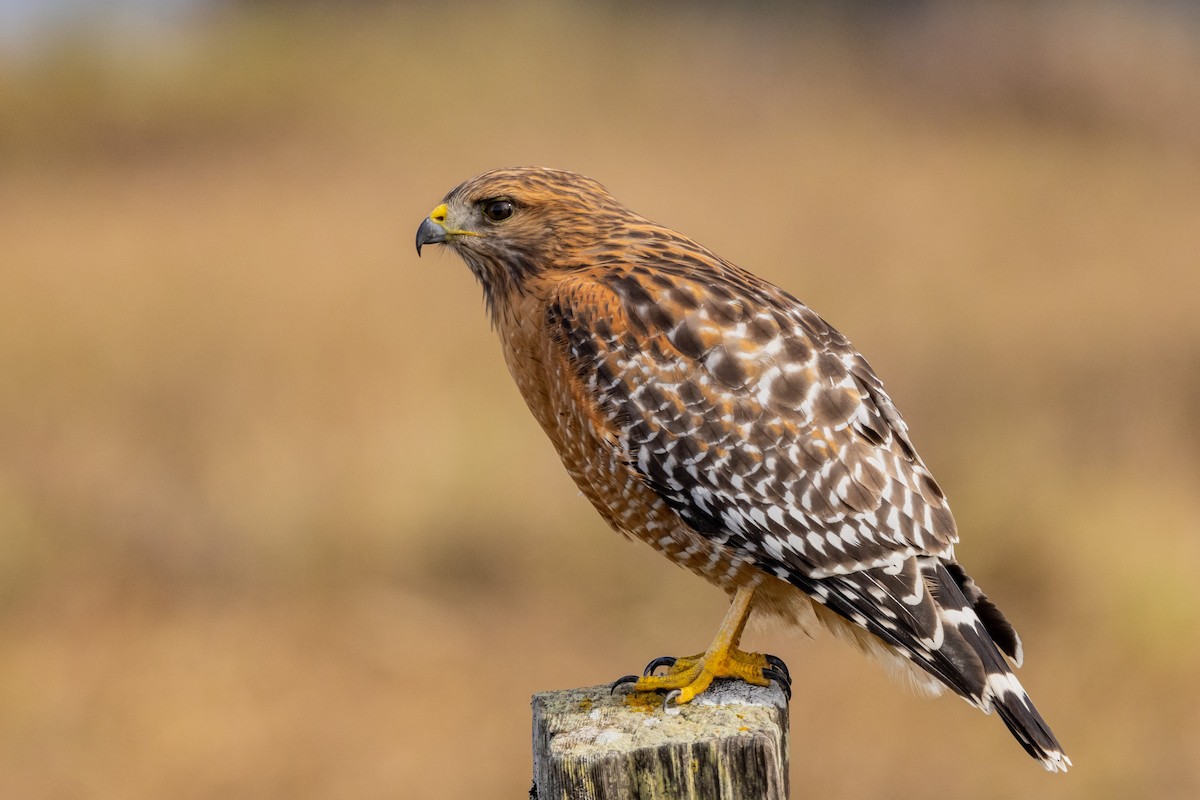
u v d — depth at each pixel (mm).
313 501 13898
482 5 38781
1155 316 20219
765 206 25938
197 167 29875
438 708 11898
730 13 43312
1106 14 40000
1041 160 32875
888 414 6484
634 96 35844
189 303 18531
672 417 6387
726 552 6480
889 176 29766
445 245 7145
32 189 27891
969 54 39469
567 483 14234
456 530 13758
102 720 11648
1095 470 14719
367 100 33438
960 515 13602
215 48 35844
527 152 30391
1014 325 19391
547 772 5391
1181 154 35344
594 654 12695
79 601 13219
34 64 33719
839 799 10562
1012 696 5949
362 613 13203
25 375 16016
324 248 21891
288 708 11891
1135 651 11977
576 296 6598
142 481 14367
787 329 6465
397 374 15891
